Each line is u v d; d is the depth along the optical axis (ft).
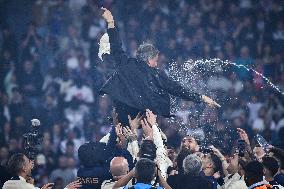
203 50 150.00
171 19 155.43
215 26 154.61
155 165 59.36
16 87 144.56
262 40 153.99
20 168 65.82
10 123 135.74
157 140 62.39
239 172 68.74
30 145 67.00
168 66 146.72
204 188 63.26
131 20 155.43
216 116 118.62
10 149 127.44
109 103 140.15
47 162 118.32
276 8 157.28
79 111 143.33
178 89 61.82
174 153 71.51
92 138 136.05
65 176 113.80
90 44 153.79
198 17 155.53
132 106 61.52
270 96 142.82
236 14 156.66
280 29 155.63
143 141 61.87
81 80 147.64
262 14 156.87
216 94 137.90
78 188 62.85
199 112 118.01
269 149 70.44
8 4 157.17
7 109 141.28
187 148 67.77
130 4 156.66
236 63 148.15
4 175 69.56
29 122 140.15
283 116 140.36
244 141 68.90
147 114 61.62
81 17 157.17
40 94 145.79
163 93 61.87
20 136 134.72
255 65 148.05
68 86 147.02
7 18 156.76
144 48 62.80
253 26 155.53
